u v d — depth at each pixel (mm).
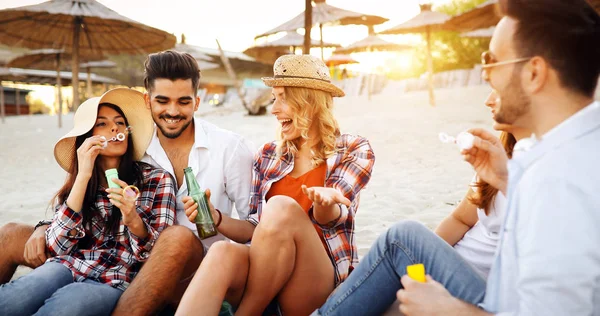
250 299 1965
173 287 2105
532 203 1162
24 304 1980
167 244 2100
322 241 2283
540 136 1303
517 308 1274
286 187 2418
